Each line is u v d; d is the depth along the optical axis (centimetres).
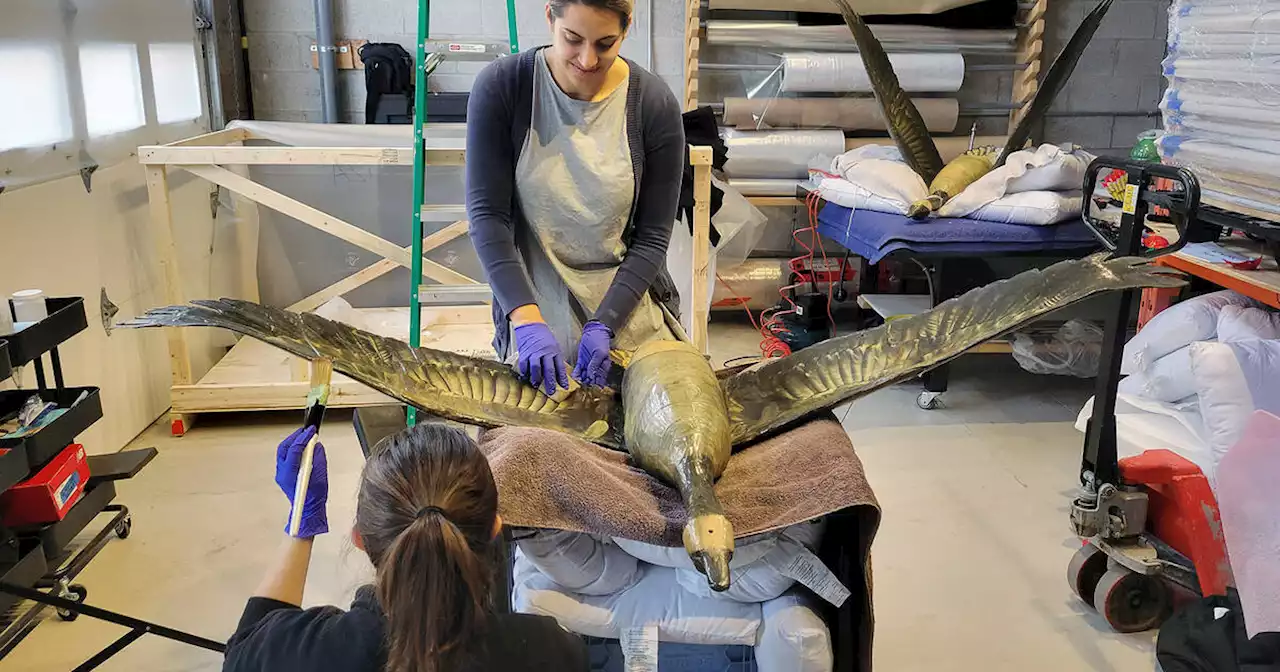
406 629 101
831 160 429
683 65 457
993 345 367
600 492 146
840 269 455
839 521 160
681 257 355
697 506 137
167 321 153
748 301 457
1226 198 252
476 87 178
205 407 335
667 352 174
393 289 434
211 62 412
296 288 427
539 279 192
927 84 434
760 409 177
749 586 159
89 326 302
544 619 119
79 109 300
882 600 236
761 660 160
